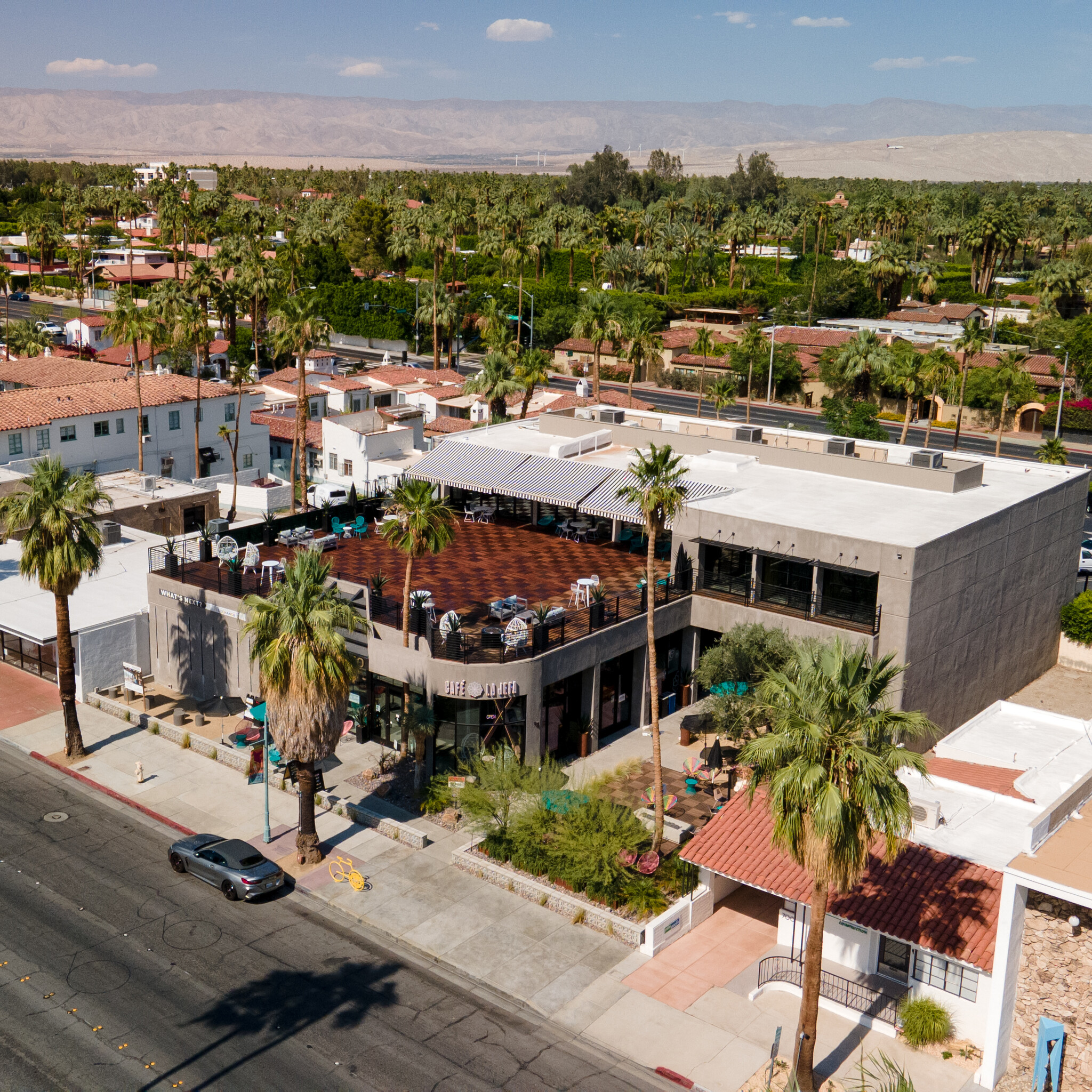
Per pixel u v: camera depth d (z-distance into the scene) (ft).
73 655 137.90
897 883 97.81
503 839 119.03
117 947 101.45
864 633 137.90
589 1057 89.40
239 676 152.15
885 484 171.01
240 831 124.16
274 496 239.30
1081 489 179.73
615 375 467.11
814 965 80.89
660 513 113.39
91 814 127.44
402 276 581.94
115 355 386.93
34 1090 81.92
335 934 105.70
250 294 438.40
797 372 425.69
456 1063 87.56
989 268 585.22
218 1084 83.61
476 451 186.19
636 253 597.11
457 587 156.66
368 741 145.38
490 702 132.26
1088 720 142.61
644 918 108.17
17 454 230.68
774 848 105.50
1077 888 81.00
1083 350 396.57
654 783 119.75
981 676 159.02
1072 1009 84.94
